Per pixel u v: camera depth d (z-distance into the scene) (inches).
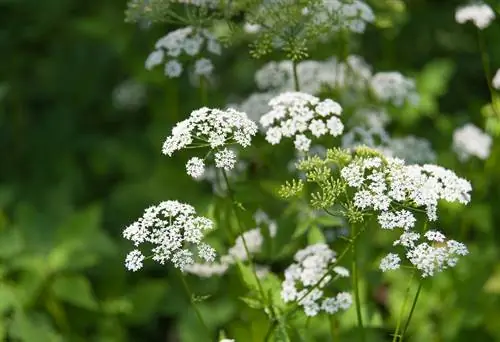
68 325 292.5
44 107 409.1
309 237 235.1
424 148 270.1
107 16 359.6
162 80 296.8
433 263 179.9
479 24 269.7
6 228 308.0
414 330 263.7
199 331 263.4
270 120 211.0
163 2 243.8
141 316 301.0
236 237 239.6
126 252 326.6
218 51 252.1
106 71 413.1
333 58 296.8
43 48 424.5
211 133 188.1
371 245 255.4
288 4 231.3
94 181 379.2
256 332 219.0
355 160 189.3
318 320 232.2
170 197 313.0
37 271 284.8
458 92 393.4
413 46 398.0
